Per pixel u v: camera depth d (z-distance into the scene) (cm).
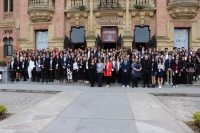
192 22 1834
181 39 1892
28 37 2022
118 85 1458
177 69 1399
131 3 1927
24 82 1590
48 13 1944
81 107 818
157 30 1858
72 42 2025
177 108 873
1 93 1230
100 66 1403
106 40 1978
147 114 722
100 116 696
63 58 1553
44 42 2048
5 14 2200
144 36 1961
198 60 1487
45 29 2008
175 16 1822
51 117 683
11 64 1659
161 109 793
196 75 1539
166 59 1439
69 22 2016
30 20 2022
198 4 1778
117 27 1948
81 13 1969
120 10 1911
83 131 559
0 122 638
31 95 1163
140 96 1052
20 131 556
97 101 930
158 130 565
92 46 1920
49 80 1570
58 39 1956
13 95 1164
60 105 849
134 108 805
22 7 2039
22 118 673
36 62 1577
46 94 1197
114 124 615
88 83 1480
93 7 1948
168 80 1456
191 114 772
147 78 1409
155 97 1061
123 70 1405
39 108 798
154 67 1377
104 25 1955
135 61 1388
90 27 1944
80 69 1516
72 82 1525
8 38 2209
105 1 1933
